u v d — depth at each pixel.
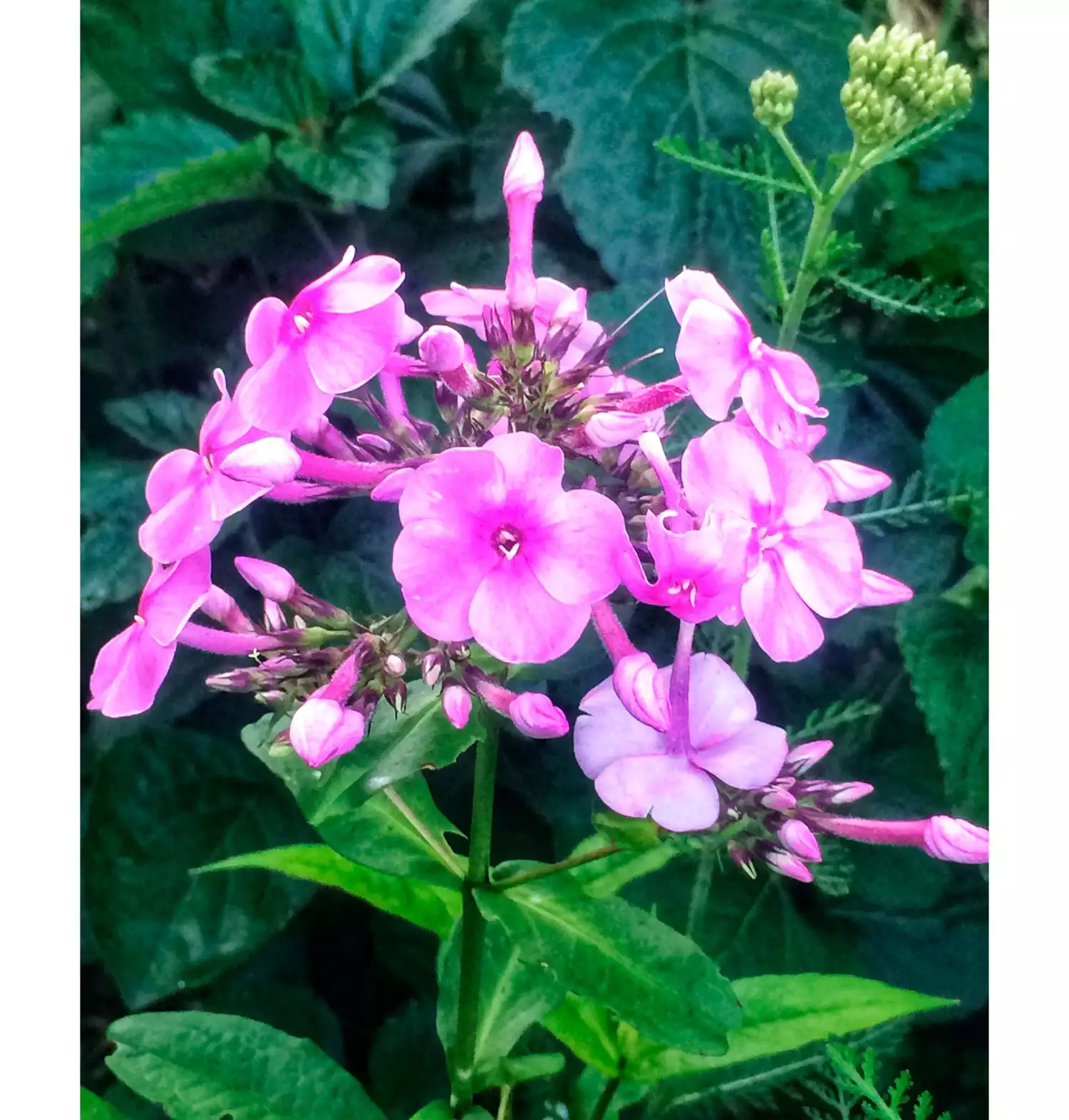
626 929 0.17
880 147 0.19
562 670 0.19
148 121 0.21
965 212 0.22
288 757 0.17
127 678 0.16
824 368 0.22
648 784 0.15
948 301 0.20
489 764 0.18
